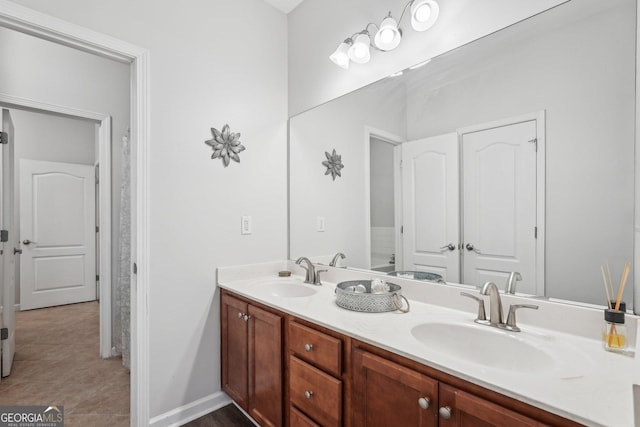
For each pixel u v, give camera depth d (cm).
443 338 126
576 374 86
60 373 245
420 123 161
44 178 421
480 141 140
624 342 99
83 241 450
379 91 179
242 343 183
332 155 206
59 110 252
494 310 121
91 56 270
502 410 80
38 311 405
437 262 155
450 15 150
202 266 196
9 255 241
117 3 166
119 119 284
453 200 149
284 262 236
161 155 180
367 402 115
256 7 224
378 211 180
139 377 173
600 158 110
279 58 237
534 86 125
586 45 113
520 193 129
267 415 164
